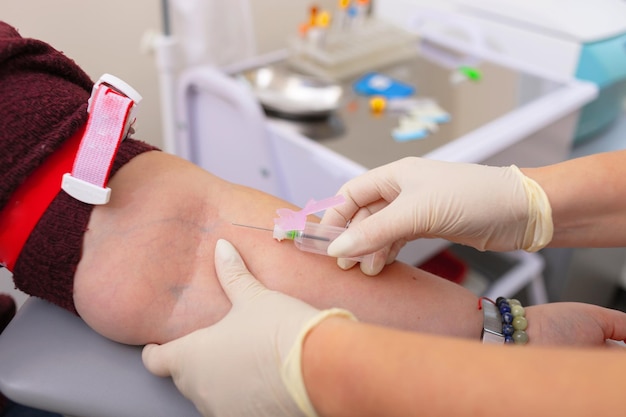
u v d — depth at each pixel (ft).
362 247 1.38
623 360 0.92
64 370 1.34
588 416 0.89
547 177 1.51
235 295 1.31
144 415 1.32
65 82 1.36
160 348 1.32
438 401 0.95
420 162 1.53
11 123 1.24
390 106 2.66
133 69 3.17
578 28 2.86
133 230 1.34
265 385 1.15
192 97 2.69
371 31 3.19
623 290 3.84
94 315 1.33
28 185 1.27
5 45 1.26
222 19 2.99
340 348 1.03
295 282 1.41
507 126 2.42
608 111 3.13
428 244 2.43
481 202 1.46
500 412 0.92
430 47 3.23
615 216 1.51
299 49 3.01
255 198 1.50
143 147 1.47
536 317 1.47
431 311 1.44
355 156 2.30
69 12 2.80
